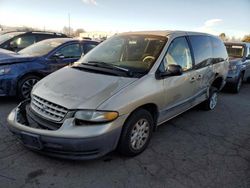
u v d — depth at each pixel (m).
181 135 4.55
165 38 4.36
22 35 9.49
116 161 3.50
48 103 3.30
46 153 3.18
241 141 4.46
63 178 3.08
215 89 6.04
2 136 4.04
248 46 9.58
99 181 3.07
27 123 3.38
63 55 6.58
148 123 3.77
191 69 4.72
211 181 3.20
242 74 8.84
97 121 3.06
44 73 6.08
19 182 2.97
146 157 3.68
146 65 3.90
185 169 3.44
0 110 5.25
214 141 4.39
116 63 4.11
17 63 5.71
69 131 3.00
